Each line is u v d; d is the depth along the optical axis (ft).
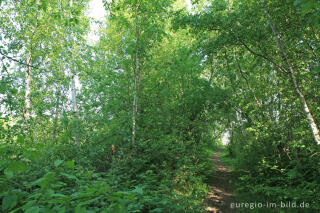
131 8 26.81
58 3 29.66
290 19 19.53
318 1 6.38
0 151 4.09
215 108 41.63
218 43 23.50
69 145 22.17
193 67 35.91
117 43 32.73
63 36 28.86
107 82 29.35
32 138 21.68
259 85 28.60
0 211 4.08
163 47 37.81
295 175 19.02
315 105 20.04
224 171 35.19
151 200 14.05
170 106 34.58
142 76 34.83
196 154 31.19
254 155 28.89
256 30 21.62
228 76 35.81
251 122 31.73
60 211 3.91
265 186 20.88
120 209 4.00
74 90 29.32
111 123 27.55
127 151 23.80
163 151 25.00
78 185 10.16
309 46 19.53
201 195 20.83
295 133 20.54
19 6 26.11
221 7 22.61
